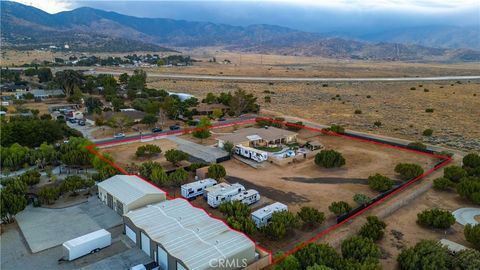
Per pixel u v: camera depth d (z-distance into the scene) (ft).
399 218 151.12
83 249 122.11
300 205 162.30
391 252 124.67
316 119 346.13
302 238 134.21
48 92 434.30
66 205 160.45
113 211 155.02
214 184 179.63
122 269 115.75
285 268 106.83
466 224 133.69
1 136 223.10
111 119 301.02
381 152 241.35
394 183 186.29
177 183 182.39
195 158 226.17
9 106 371.56
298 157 225.35
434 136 285.84
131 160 218.38
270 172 204.33
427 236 136.15
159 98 412.57
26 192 167.22
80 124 308.81
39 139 234.17
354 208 156.35
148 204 151.12
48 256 122.42
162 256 114.42
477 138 280.31
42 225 142.61
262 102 431.84
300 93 502.79
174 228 124.47
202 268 101.45
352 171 205.77
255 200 164.66
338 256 108.58
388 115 365.81
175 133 287.48
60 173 197.26
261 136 259.19
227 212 144.36
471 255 108.78
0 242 130.62
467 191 164.25
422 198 171.53
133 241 131.64
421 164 217.36
